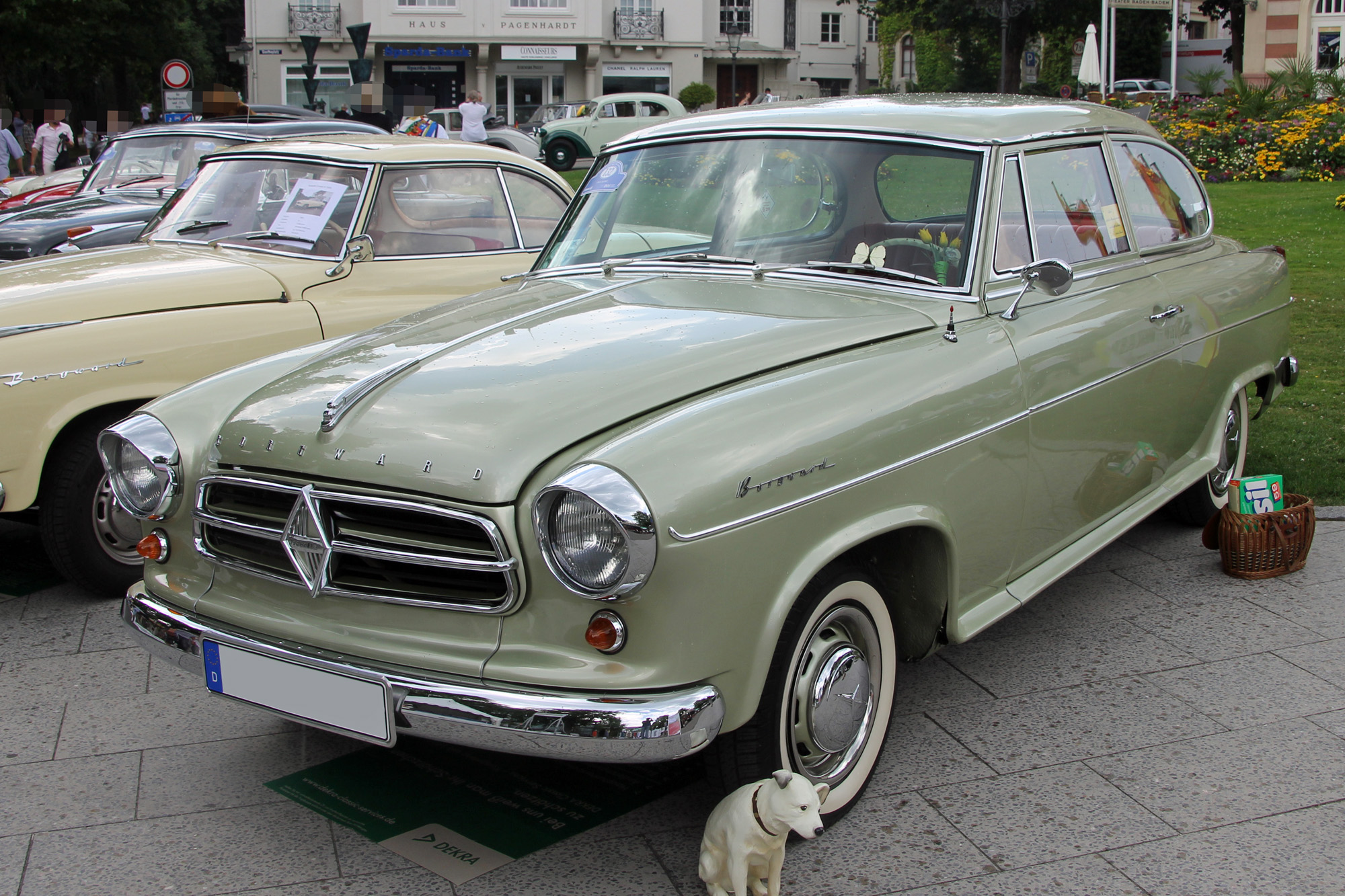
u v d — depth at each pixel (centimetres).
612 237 392
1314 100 2094
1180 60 4497
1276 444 583
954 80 4194
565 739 234
